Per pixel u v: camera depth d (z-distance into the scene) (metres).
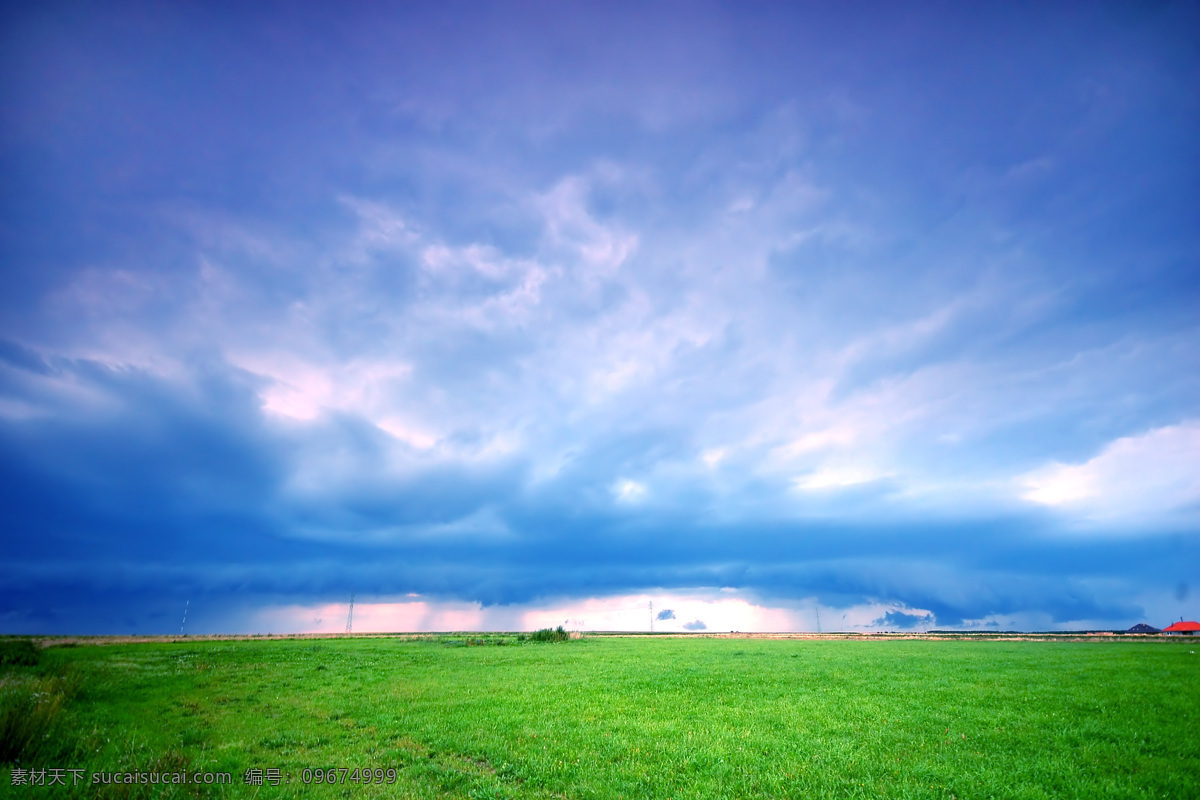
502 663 43.03
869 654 49.84
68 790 14.02
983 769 16.22
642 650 56.41
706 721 22.31
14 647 41.47
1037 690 27.67
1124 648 58.41
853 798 14.22
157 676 34.16
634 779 15.57
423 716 23.28
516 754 17.83
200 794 14.39
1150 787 14.80
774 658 45.84
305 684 31.84
